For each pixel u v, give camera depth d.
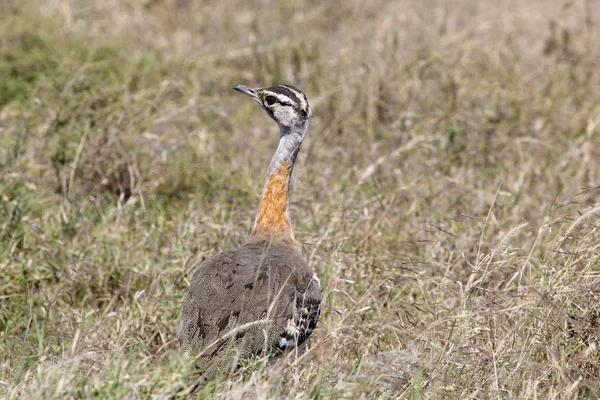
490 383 12.63
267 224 14.99
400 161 21.69
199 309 12.88
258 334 12.51
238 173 20.83
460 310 13.48
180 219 18.42
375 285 14.71
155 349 14.59
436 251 17.08
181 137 22.25
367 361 12.75
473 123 23.03
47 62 25.20
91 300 16.19
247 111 25.45
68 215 18.27
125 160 19.98
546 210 19.02
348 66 27.17
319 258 16.38
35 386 11.28
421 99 24.28
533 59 28.17
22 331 14.79
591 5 32.56
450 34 28.53
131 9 31.88
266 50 27.72
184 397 11.25
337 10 32.84
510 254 15.54
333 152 22.50
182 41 29.23
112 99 21.23
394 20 31.30
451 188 20.31
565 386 12.47
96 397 10.88
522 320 13.45
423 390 12.23
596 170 21.98
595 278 13.98
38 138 20.69
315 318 13.62
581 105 25.16
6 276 16.03
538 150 23.02
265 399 11.16
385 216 18.53
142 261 16.92
